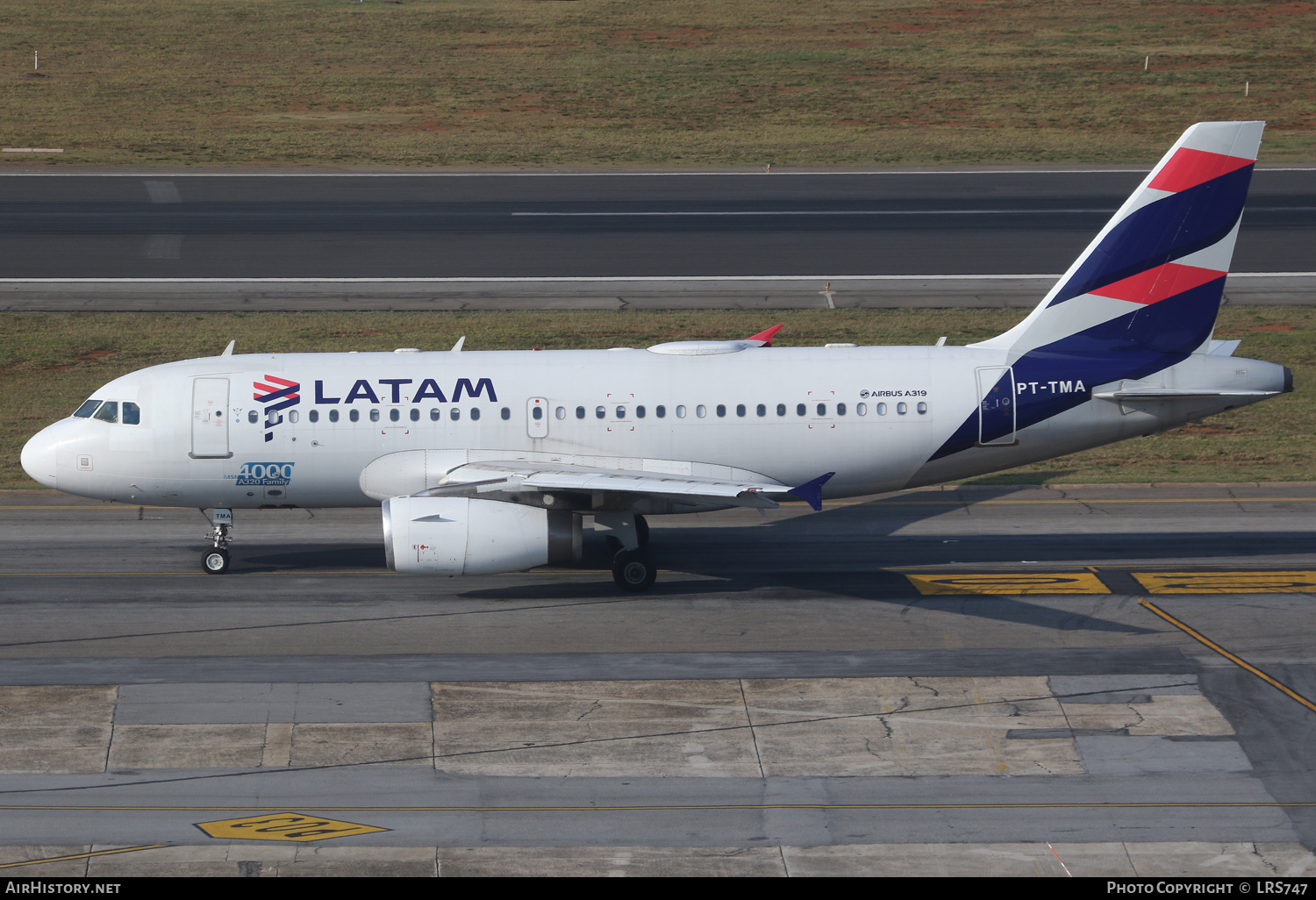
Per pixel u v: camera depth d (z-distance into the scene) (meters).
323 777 83.38
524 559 112.75
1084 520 140.25
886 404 121.88
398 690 96.12
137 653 103.31
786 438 121.88
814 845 76.00
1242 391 121.81
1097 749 86.75
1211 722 90.44
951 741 88.00
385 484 123.00
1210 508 143.50
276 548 132.75
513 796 81.19
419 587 120.38
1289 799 80.56
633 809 79.75
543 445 122.12
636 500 116.38
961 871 73.38
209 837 76.44
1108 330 123.56
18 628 108.75
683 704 93.69
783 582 121.25
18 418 172.50
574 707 93.38
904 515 143.75
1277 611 111.62
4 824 77.44
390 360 125.56
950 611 112.69
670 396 122.25
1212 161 119.75
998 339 125.62
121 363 189.38
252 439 121.69
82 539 135.00
